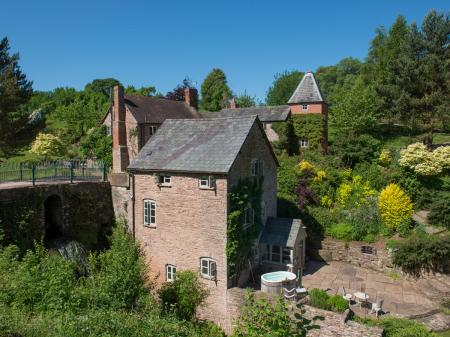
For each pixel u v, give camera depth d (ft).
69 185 81.71
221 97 302.04
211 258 72.38
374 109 160.66
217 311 71.67
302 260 87.66
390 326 56.24
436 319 66.13
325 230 99.09
